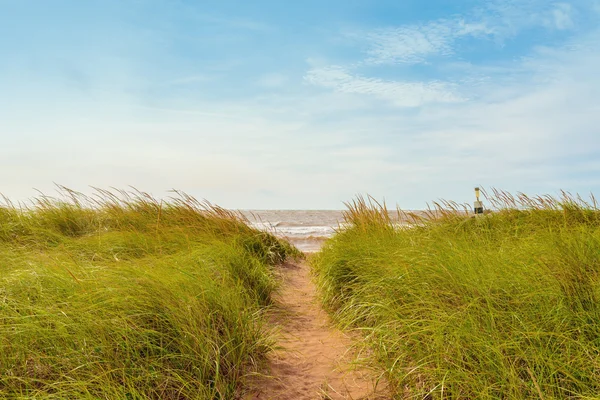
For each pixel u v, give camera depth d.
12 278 3.73
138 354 2.92
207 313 3.55
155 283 3.66
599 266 3.58
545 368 2.64
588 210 7.51
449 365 2.81
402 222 7.60
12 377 2.55
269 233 9.20
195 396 2.79
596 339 2.77
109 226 8.30
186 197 8.97
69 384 2.54
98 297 3.42
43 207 8.62
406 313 3.58
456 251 4.31
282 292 6.25
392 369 2.93
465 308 3.16
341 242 7.06
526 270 3.59
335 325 4.62
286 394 3.09
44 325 3.07
